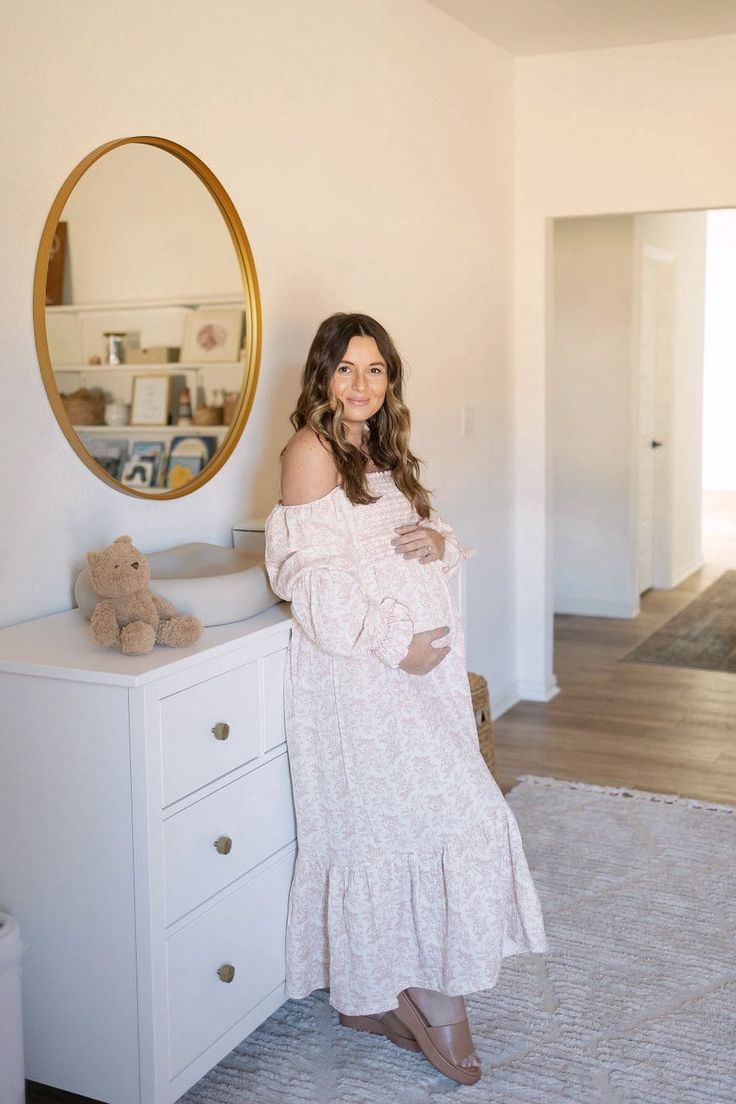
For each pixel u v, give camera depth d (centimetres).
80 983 193
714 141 413
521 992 245
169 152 246
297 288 298
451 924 210
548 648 476
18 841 195
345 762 208
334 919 215
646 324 674
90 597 207
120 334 233
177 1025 193
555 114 436
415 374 369
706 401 1223
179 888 191
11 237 207
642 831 329
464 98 397
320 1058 222
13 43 205
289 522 205
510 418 455
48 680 186
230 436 270
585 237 630
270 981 218
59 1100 207
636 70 421
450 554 235
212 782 197
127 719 180
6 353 207
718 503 1123
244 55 272
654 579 722
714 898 287
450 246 392
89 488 229
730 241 1177
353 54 323
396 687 209
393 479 221
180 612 205
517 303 454
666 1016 235
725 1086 211
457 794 212
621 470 635
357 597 199
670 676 511
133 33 235
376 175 338
